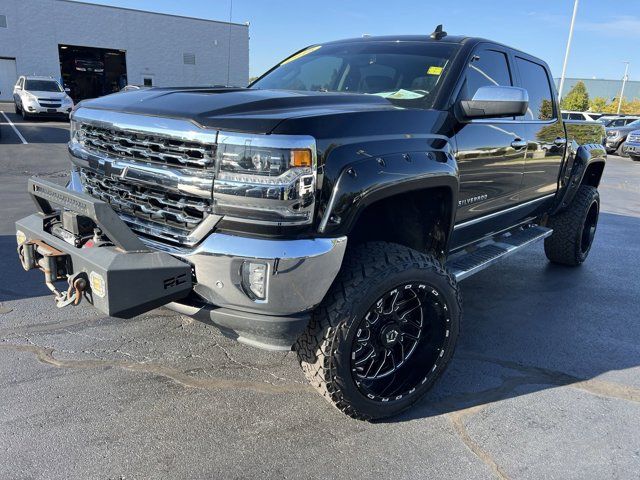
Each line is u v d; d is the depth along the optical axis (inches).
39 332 135.2
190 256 86.2
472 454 96.3
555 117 178.5
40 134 619.8
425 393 108.5
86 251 86.1
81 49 1364.4
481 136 125.6
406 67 130.0
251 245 81.7
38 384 111.8
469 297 179.0
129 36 1358.3
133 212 97.3
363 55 141.5
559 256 212.4
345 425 103.0
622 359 136.6
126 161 95.8
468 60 128.2
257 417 104.3
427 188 104.6
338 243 86.3
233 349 131.6
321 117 87.0
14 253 194.1
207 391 112.7
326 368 92.6
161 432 98.2
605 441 101.8
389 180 92.1
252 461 91.4
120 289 80.6
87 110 106.0
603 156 213.8
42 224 103.2
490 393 117.6
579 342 145.9
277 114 87.0
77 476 85.8
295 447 95.7
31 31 1245.7
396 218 110.3
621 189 485.4
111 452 91.9
